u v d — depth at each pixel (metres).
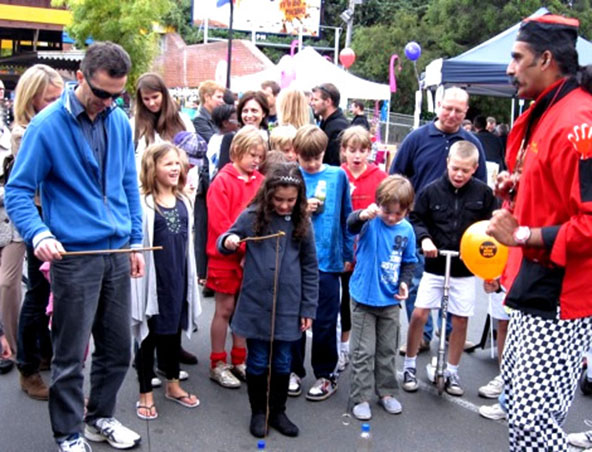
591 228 2.38
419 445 3.67
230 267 4.21
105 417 3.47
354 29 41.75
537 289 2.61
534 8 26.83
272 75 14.45
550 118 2.56
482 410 4.07
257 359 3.67
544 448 2.65
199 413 3.91
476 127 11.24
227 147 5.31
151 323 3.78
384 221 3.94
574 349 2.62
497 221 2.56
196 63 29.58
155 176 3.79
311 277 3.72
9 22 26.09
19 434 3.57
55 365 3.15
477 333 5.70
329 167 4.25
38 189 3.61
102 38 21.05
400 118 25.66
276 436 3.68
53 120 2.96
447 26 29.38
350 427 3.83
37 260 3.77
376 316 4.05
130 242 3.37
